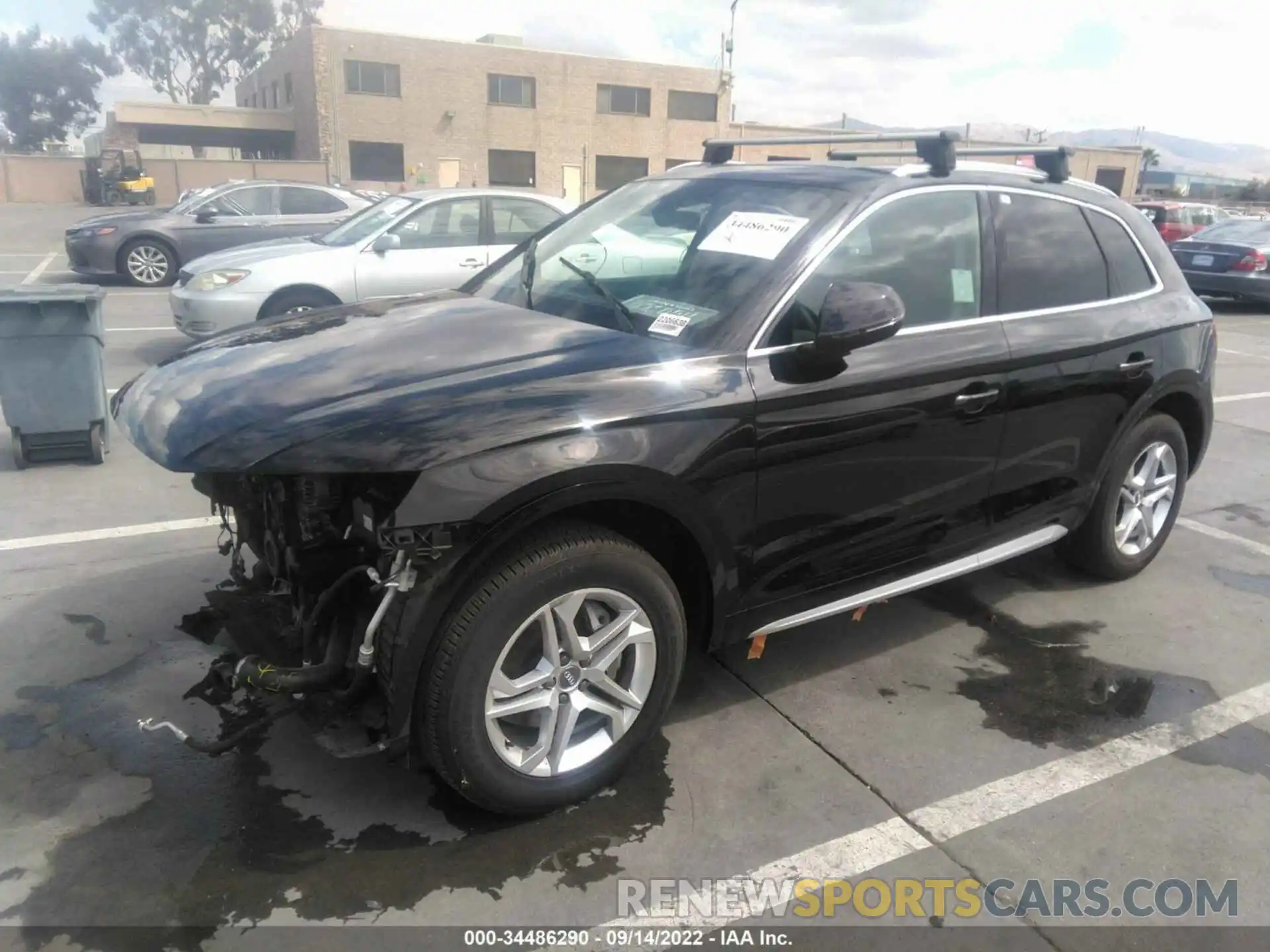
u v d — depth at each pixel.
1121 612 4.25
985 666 3.74
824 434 3.01
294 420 2.56
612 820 2.78
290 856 2.58
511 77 43.94
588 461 2.51
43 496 5.20
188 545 4.57
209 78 68.19
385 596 2.46
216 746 2.70
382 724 2.54
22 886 2.44
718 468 2.79
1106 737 3.28
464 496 2.38
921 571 3.55
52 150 63.97
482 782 2.59
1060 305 3.81
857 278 3.20
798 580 3.14
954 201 3.53
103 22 65.25
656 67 46.41
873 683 3.59
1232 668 3.78
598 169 46.78
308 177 40.59
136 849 2.59
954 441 3.39
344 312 3.65
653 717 2.89
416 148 43.16
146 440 2.77
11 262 17.50
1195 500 5.90
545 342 3.01
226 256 8.53
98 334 5.61
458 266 8.55
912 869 2.63
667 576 2.80
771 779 2.99
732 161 4.30
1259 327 14.04
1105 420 4.00
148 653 3.58
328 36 40.72
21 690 3.32
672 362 2.83
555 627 2.63
